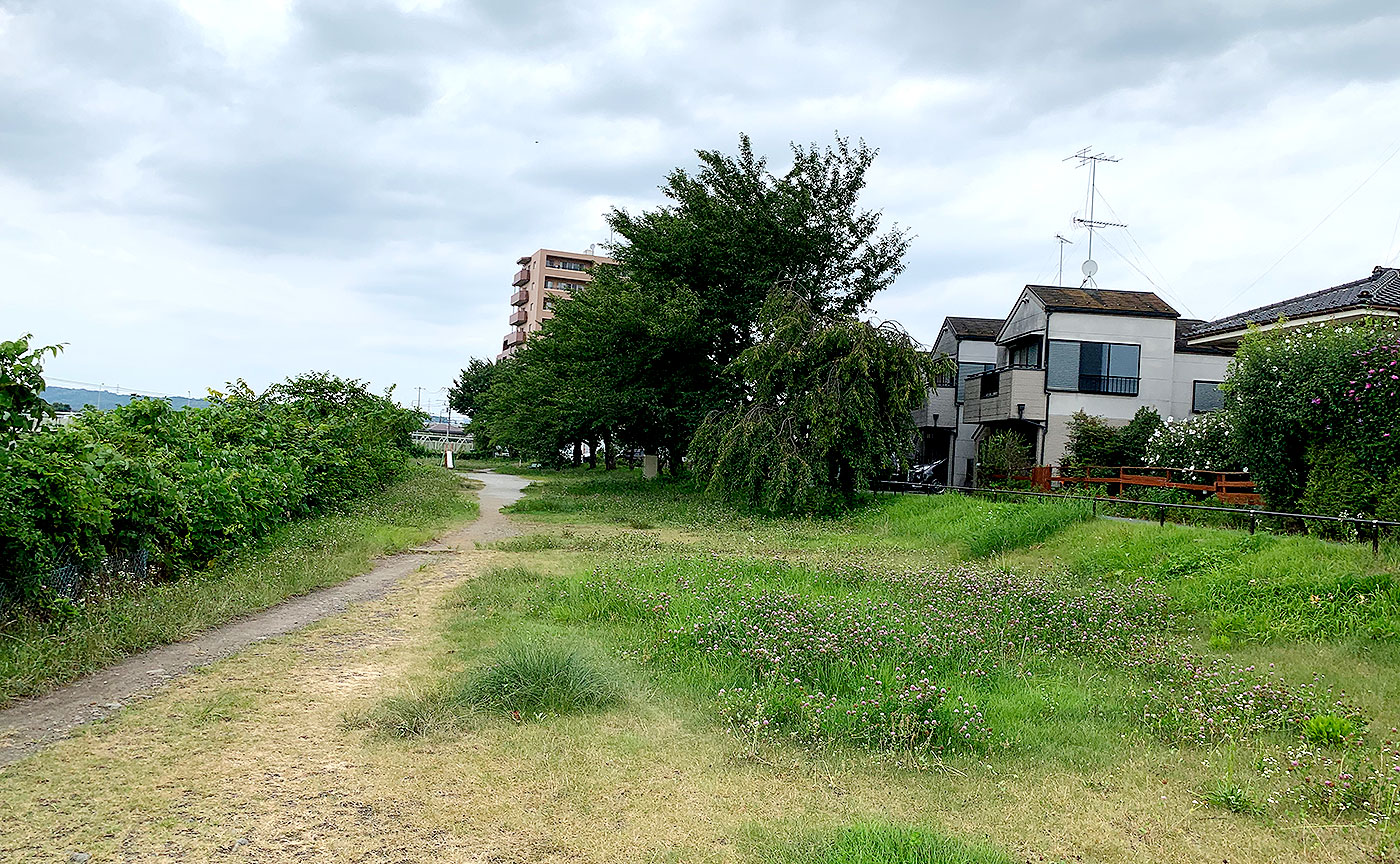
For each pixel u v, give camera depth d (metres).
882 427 20.06
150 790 4.34
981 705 5.65
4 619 6.67
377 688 6.16
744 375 22.31
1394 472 10.24
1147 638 7.77
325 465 16.89
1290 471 12.12
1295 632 7.88
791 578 10.43
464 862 3.69
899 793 4.48
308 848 3.78
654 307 24.42
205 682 6.23
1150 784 4.66
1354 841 4.02
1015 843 3.96
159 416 11.34
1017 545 13.45
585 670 5.98
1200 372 25.28
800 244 25.52
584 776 4.61
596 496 25.23
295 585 9.77
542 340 35.94
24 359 7.11
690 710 5.73
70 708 5.59
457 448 83.62
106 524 7.84
